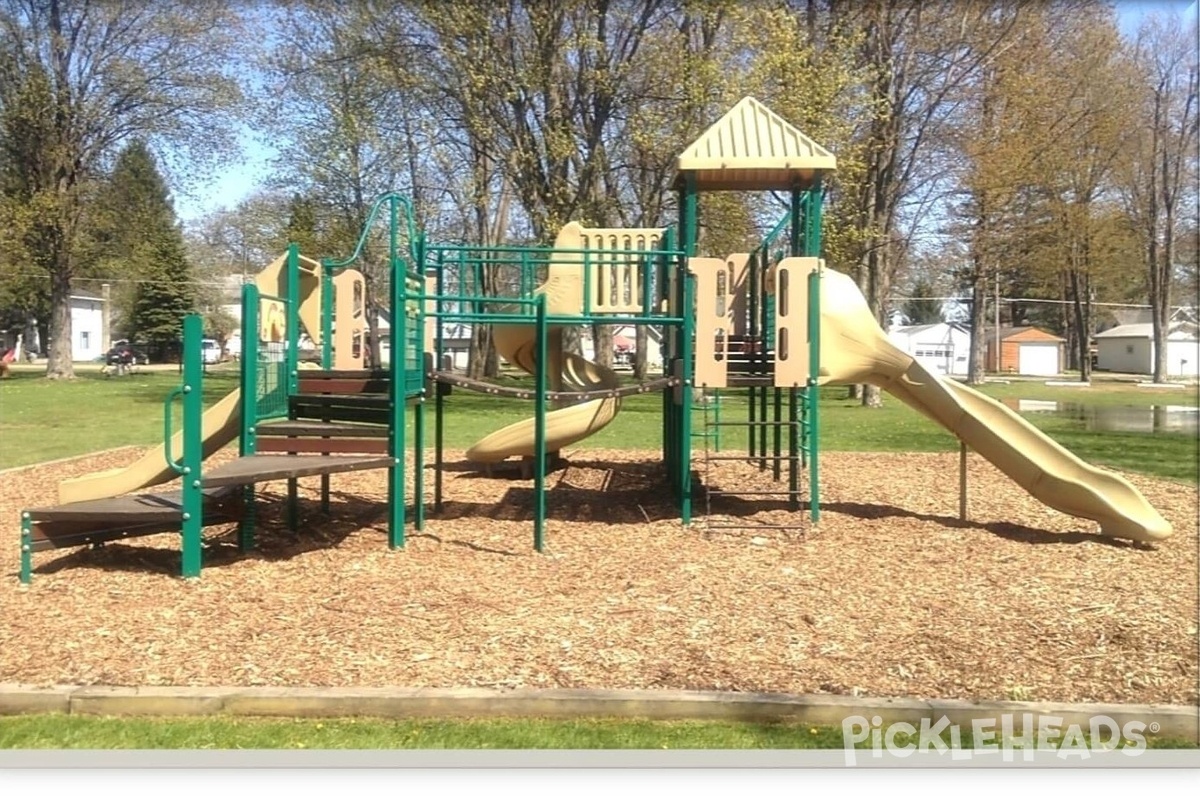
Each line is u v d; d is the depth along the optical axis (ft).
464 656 15.21
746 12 67.56
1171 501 32.32
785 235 46.06
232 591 18.80
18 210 106.52
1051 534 25.79
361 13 74.79
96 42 107.76
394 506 23.00
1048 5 85.10
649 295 26.89
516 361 34.71
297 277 24.86
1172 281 168.14
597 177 78.18
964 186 95.61
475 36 69.87
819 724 13.42
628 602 18.37
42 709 13.53
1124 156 124.98
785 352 25.66
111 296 268.41
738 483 34.45
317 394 24.58
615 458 42.52
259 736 12.83
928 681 14.47
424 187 96.07
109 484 26.48
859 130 78.43
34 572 20.42
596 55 72.59
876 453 45.93
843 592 19.25
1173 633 16.67
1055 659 15.42
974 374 136.46
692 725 13.34
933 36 78.28
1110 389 128.88
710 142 26.30
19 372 144.66
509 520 27.14
